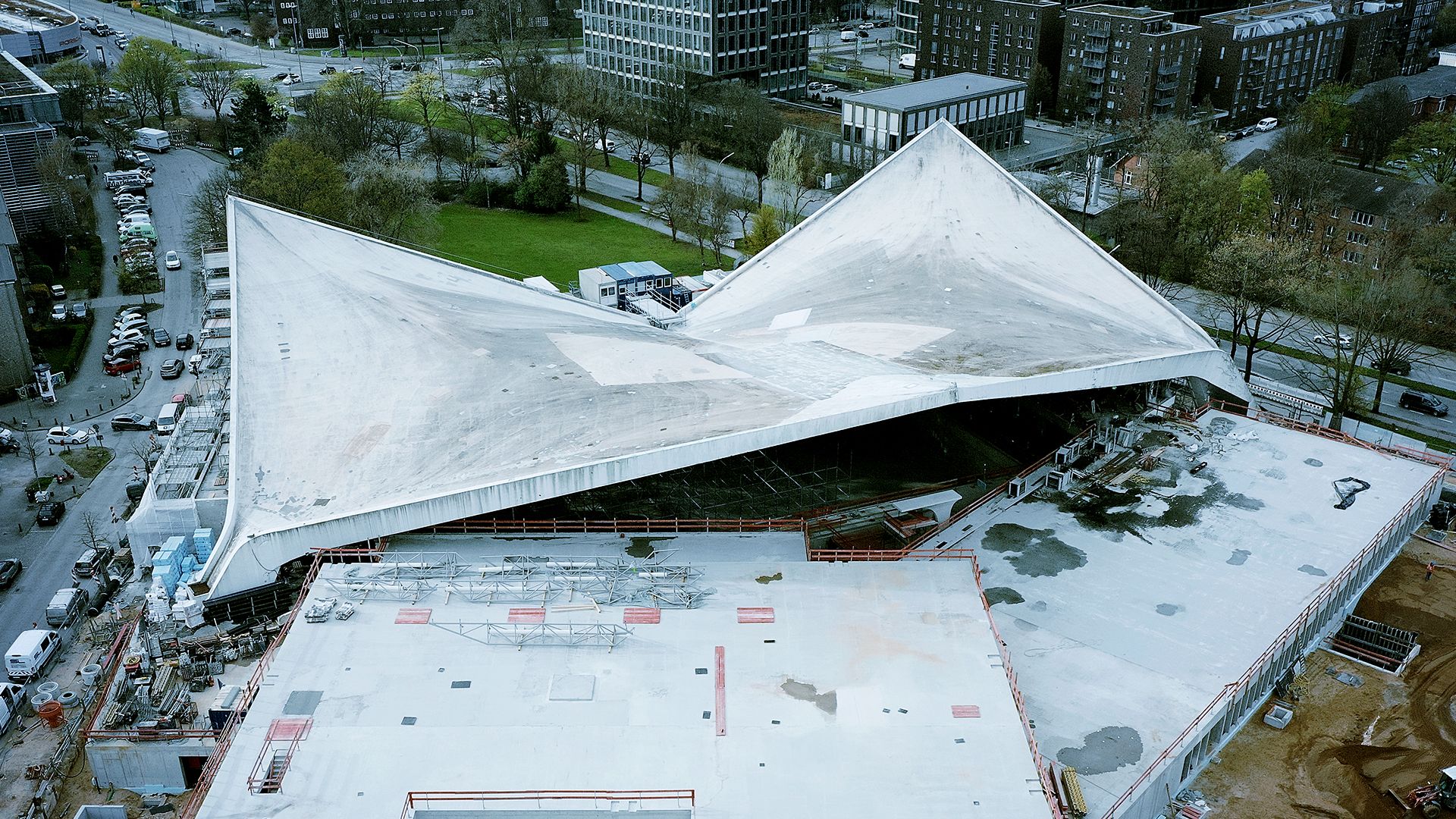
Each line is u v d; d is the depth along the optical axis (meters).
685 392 76.12
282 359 82.19
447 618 63.53
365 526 67.19
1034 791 52.25
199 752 61.41
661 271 125.81
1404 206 132.12
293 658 60.16
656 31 194.25
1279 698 68.44
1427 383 115.50
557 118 179.88
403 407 76.38
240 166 147.38
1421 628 74.81
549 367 80.38
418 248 137.00
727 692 57.88
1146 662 65.50
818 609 64.25
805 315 92.06
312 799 51.41
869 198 107.38
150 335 123.06
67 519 90.06
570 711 56.59
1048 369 76.56
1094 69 187.12
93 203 160.25
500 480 67.19
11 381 110.19
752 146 170.25
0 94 148.88
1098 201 154.00
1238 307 115.12
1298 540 77.31
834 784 52.34
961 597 65.56
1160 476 84.75
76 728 67.50
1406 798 61.12
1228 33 188.00
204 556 75.69
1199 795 61.03
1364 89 181.38
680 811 50.88
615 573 67.25
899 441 83.12
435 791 51.69
